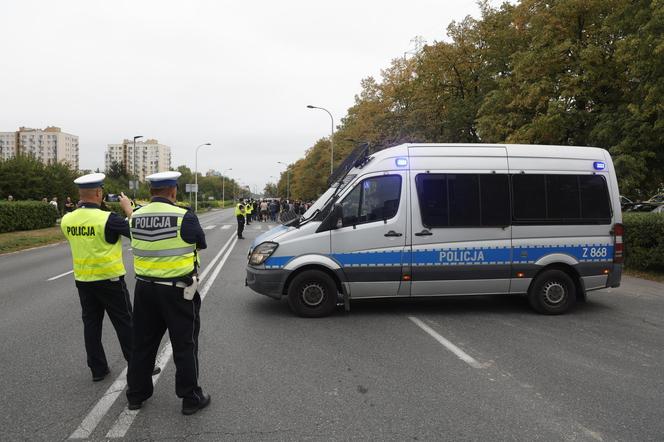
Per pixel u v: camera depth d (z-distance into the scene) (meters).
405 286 6.78
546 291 6.99
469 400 3.94
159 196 3.71
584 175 7.17
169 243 3.57
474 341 5.63
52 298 8.02
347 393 4.07
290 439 3.28
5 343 5.46
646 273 10.70
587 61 17.86
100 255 4.17
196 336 3.74
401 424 3.51
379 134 31.11
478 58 25.59
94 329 4.33
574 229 7.08
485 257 6.87
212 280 9.81
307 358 4.98
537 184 7.02
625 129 16.81
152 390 3.81
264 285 6.62
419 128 27.20
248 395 4.02
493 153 7.00
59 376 4.44
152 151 119.94
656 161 17.36
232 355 5.07
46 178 40.06
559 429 3.45
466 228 6.83
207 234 24.22
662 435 3.38
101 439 3.27
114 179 64.44
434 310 7.23
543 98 18.28
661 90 14.41
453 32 26.19
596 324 6.48
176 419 3.57
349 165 7.22
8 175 38.22
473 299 8.05
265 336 5.79
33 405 3.80
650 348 5.41
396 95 30.58
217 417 3.61
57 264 12.59
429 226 6.77
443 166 6.86
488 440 3.28
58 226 26.80
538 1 19.80
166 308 3.60
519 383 4.32
